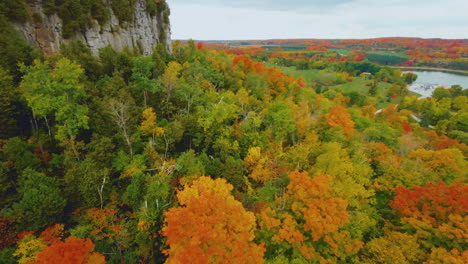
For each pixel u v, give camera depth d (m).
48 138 30.47
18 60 32.75
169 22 83.06
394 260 22.22
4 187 23.56
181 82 45.69
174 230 17.48
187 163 30.50
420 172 36.12
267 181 33.59
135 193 27.19
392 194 33.44
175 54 79.75
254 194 31.50
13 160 25.03
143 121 34.34
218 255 17.36
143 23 69.50
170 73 44.22
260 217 25.62
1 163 23.83
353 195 29.88
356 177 33.16
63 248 17.88
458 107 117.12
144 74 42.88
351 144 42.75
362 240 27.98
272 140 42.94
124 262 24.77
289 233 23.53
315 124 47.50
